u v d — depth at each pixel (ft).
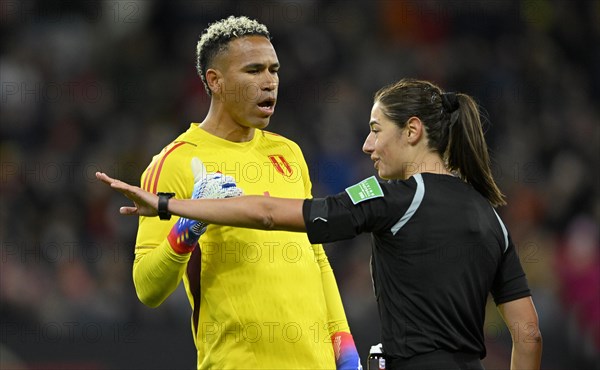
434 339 39.40
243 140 45.80
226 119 45.44
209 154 44.52
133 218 115.34
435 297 39.45
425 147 41.37
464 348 39.83
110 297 105.09
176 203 38.68
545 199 126.00
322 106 132.98
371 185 39.88
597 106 145.38
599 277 106.93
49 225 113.70
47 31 143.54
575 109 142.72
